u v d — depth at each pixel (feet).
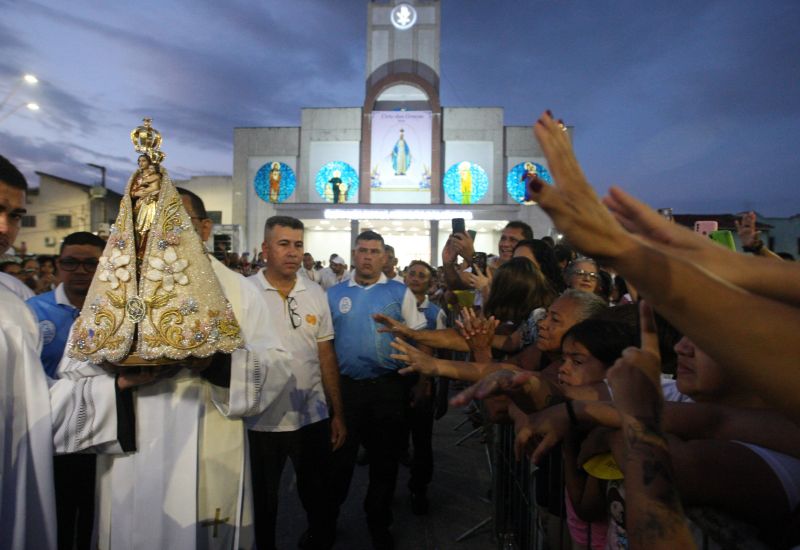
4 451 6.14
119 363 6.61
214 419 7.98
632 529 3.39
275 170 113.29
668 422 4.87
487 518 14.11
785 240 88.89
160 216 6.84
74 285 10.39
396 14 110.63
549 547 7.44
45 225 127.13
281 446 11.37
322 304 12.38
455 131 111.45
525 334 10.25
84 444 6.86
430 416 14.67
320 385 12.21
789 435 4.14
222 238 38.91
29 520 6.40
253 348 8.13
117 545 7.28
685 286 2.26
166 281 6.68
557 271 13.23
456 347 10.52
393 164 108.06
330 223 105.50
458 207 94.84
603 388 6.01
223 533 7.91
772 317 2.20
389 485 12.55
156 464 7.32
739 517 3.96
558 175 2.42
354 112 112.68
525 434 5.72
